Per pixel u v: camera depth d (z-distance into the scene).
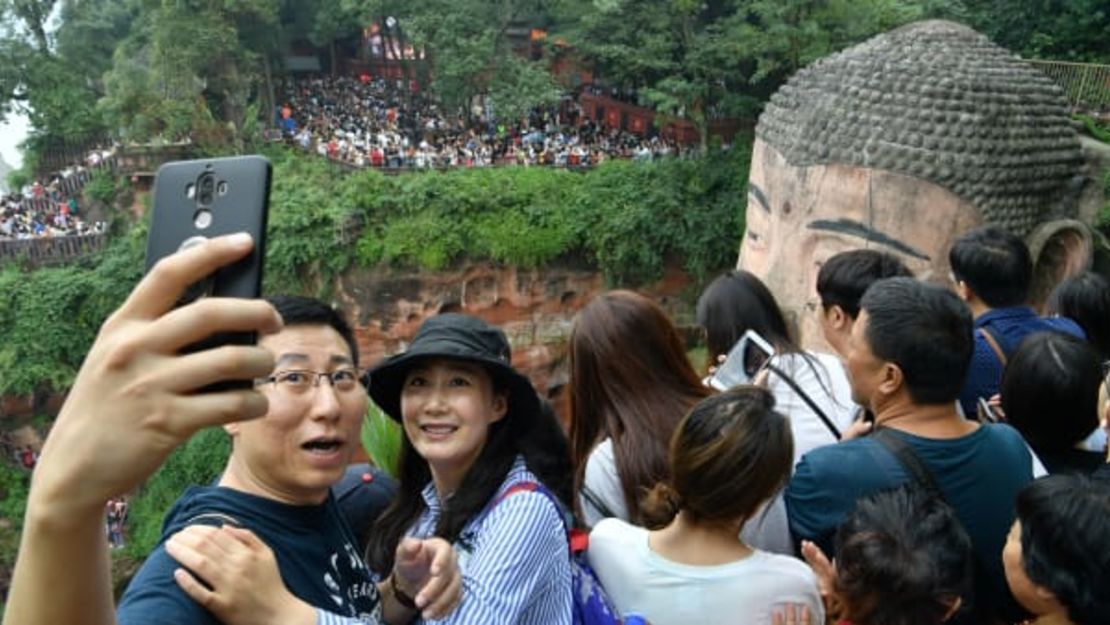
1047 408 4.43
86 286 31.55
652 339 4.10
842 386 4.75
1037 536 2.97
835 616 3.56
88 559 1.34
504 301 30.05
